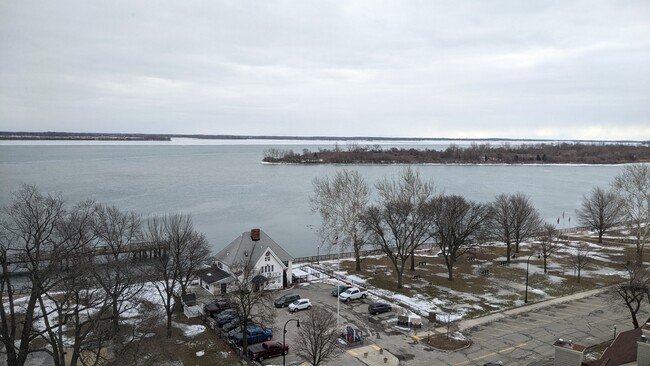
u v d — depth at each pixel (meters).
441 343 50.75
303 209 142.50
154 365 42.78
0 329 39.66
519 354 48.41
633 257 91.62
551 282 74.94
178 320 57.38
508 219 99.31
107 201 142.38
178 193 168.12
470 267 84.31
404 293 68.56
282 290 69.38
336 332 49.97
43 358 45.16
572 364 33.50
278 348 48.06
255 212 137.38
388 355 47.97
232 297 58.97
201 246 78.75
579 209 149.88
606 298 66.81
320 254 97.81
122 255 82.81
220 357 47.16
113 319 43.31
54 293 63.06
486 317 59.41
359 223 90.06
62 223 64.81
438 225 81.25
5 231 78.00
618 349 35.25
